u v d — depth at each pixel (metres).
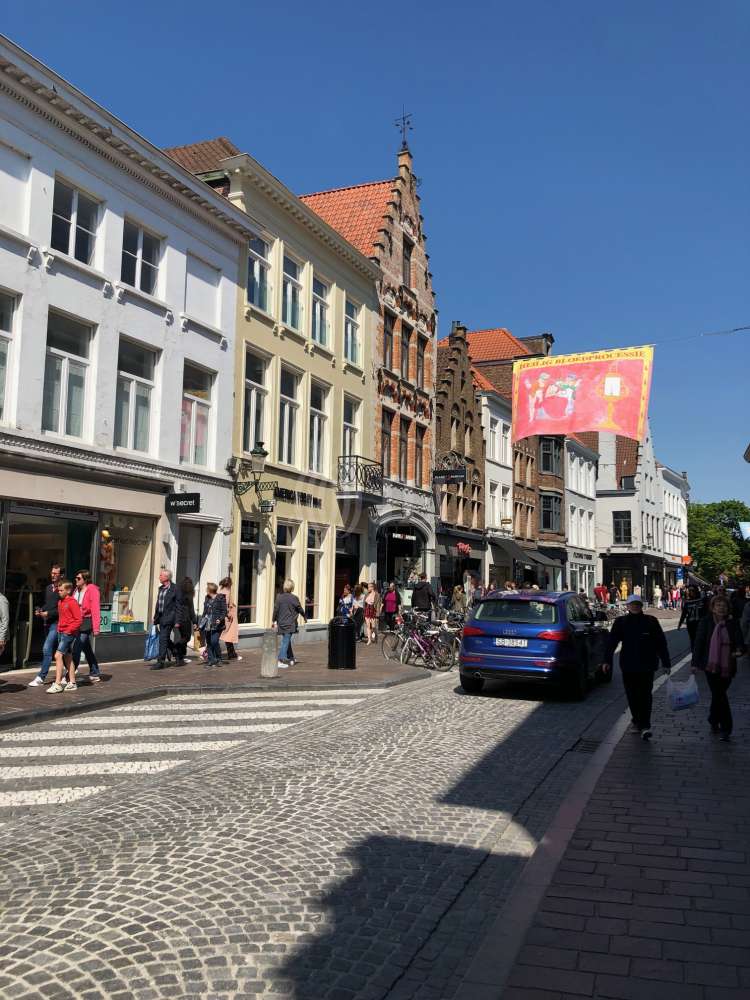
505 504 39.88
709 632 9.40
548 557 44.19
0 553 13.29
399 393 28.64
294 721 10.14
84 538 15.11
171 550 17.05
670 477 70.06
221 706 11.24
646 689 9.05
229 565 19.02
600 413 15.52
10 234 13.51
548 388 16.03
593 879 4.77
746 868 4.96
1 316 13.67
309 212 22.30
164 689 12.19
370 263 25.91
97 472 15.05
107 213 15.77
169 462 17.17
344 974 3.66
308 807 6.29
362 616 23.62
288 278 22.30
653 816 6.07
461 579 34.41
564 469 46.78
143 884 4.64
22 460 13.57
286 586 16.22
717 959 3.75
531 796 6.78
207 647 15.53
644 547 60.00
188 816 6.02
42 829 5.71
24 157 14.09
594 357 15.77
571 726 10.05
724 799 6.54
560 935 4.01
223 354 19.17
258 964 3.71
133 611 16.28
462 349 34.97
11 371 13.71
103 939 3.91
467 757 8.18
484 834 5.77
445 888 4.74
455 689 13.40
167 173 17.06
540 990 3.47
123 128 15.88
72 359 14.98
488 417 37.88
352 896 4.57
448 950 3.96
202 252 18.55
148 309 16.75
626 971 3.63
